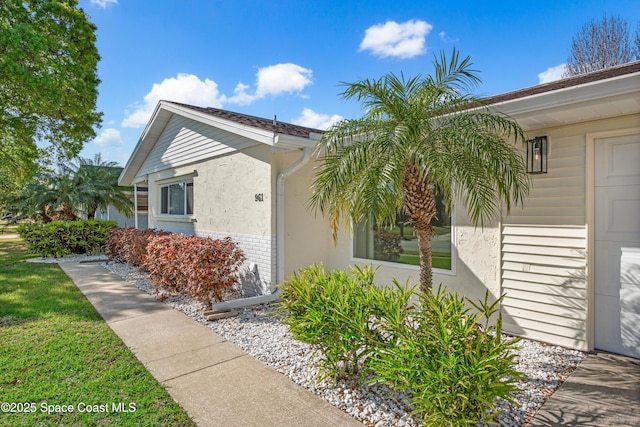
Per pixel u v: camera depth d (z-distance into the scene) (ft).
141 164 41.45
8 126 45.21
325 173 14.03
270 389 11.28
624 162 13.35
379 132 13.39
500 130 13.41
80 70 45.16
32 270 33.65
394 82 13.20
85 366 12.84
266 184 22.53
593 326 14.17
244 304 20.59
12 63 36.94
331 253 24.71
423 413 9.09
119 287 26.50
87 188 57.00
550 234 14.75
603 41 58.75
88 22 46.78
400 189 13.50
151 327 17.31
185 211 32.94
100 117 52.85
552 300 14.69
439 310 9.21
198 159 29.58
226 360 13.47
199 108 29.94
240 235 24.90
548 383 11.50
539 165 14.84
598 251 14.02
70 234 43.32
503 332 16.05
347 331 10.69
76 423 9.50
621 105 11.78
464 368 7.95
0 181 62.39
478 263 16.90
